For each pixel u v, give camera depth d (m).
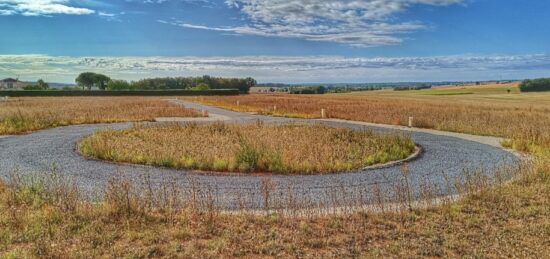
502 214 6.88
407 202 7.77
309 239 5.66
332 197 7.91
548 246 5.50
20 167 11.23
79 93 95.62
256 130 19.03
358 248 5.40
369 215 6.73
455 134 21.55
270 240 5.61
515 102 57.81
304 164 11.22
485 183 8.52
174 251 5.15
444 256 5.21
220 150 13.17
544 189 8.39
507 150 15.92
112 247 5.20
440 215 6.84
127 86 136.62
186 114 32.84
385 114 32.16
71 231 5.71
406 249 5.39
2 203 7.00
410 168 11.84
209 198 7.43
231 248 5.34
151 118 28.09
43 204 6.96
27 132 20.11
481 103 53.88
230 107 44.56
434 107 42.62
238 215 6.70
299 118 31.52
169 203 6.88
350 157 12.91
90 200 7.58
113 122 26.16
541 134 17.30
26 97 81.44
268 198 8.06
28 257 4.78
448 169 11.82
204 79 142.25
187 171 10.80
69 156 13.04
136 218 6.27
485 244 5.56
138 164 11.70
